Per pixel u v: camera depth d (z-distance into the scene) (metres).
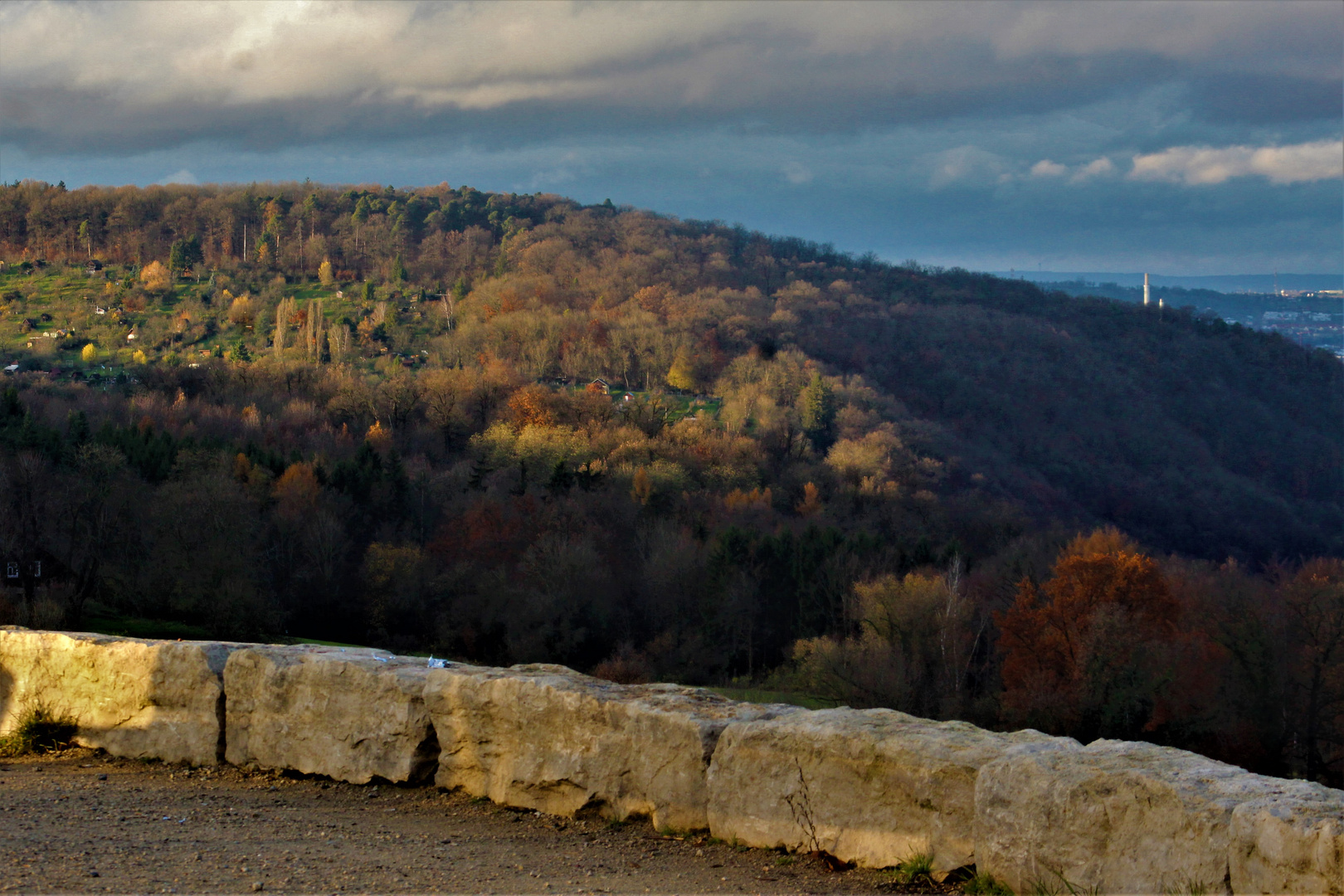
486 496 74.75
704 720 8.83
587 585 62.84
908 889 7.23
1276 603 42.84
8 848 7.28
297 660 10.89
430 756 10.23
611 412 117.31
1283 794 6.14
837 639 55.81
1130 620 42.81
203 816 8.79
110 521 53.97
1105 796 6.65
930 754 7.64
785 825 8.15
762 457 107.56
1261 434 142.00
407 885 6.99
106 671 11.49
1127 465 126.06
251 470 71.81
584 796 9.21
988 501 99.19
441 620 62.50
